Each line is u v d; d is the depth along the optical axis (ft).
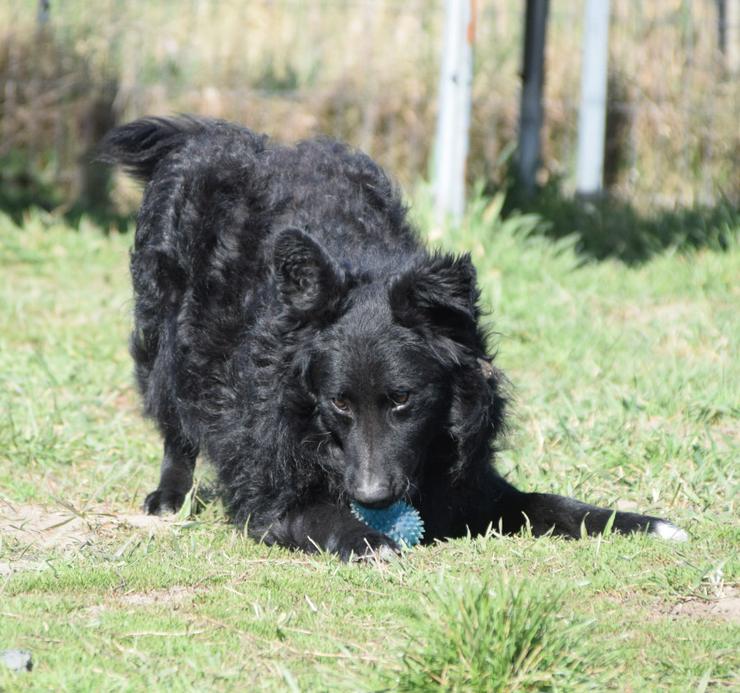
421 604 23.06
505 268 59.21
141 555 27.86
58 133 76.43
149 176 38.91
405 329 28.07
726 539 28.91
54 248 66.33
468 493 30.73
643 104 77.82
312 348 28.27
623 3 84.74
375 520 29.19
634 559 27.04
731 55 81.00
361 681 19.84
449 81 61.67
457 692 19.30
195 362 32.86
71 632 22.27
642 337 50.67
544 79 74.13
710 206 72.33
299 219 32.30
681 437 37.52
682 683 20.24
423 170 78.43
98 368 47.55
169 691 19.77
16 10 82.33
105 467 37.01
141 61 82.58
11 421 39.01
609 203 72.59
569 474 35.27
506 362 47.88
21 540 29.48
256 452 30.04
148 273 36.37
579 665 20.26
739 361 46.44
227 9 91.66
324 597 24.66
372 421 27.94
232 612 23.61
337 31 88.69
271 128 80.02
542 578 25.59
